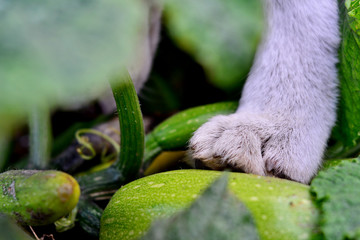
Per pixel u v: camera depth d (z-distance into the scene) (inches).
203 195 14.9
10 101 10.5
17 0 13.2
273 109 18.9
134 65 21.0
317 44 19.5
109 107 22.4
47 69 11.3
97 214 19.1
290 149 18.1
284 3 19.7
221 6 23.0
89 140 21.7
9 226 16.0
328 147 19.9
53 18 13.0
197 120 20.2
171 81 24.3
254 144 17.7
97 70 12.0
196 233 14.6
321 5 19.7
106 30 13.1
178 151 20.3
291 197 15.6
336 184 15.6
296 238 15.2
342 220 15.0
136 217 16.4
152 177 17.1
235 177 16.2
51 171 16.5
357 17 18.0
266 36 20.1
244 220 14.8
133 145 19.0
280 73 19.3
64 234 18.9
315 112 18.9
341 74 19.3
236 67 22.8
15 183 16.3
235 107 20.6
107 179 19.6
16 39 11.9
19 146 22.4
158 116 23.6
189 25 22.7
